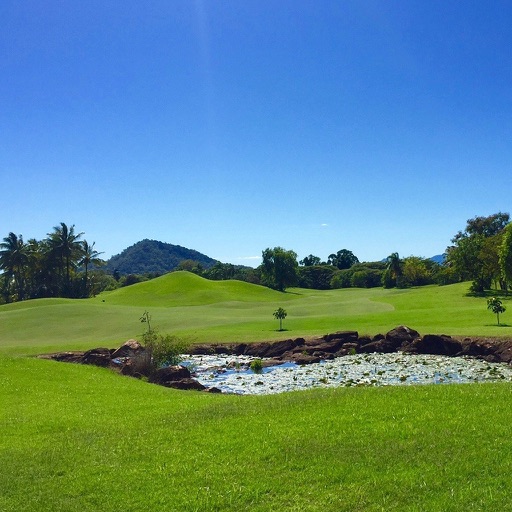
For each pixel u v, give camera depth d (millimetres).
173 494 11070
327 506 10047
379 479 10734
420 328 48562
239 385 32844
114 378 29609
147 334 38156
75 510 10867
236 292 114875
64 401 22172
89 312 69000
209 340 47812
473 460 11070
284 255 152750
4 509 11164
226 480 11430
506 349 38500
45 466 13305
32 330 58500
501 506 9328
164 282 117438
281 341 45438
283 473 11484
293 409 16000
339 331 47094
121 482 11875
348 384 31391
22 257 111000
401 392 17109
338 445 12523
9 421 18375
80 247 117250
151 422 16641
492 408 14195
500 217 132750
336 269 195500
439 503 9602
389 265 154500
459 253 99312
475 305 72625
